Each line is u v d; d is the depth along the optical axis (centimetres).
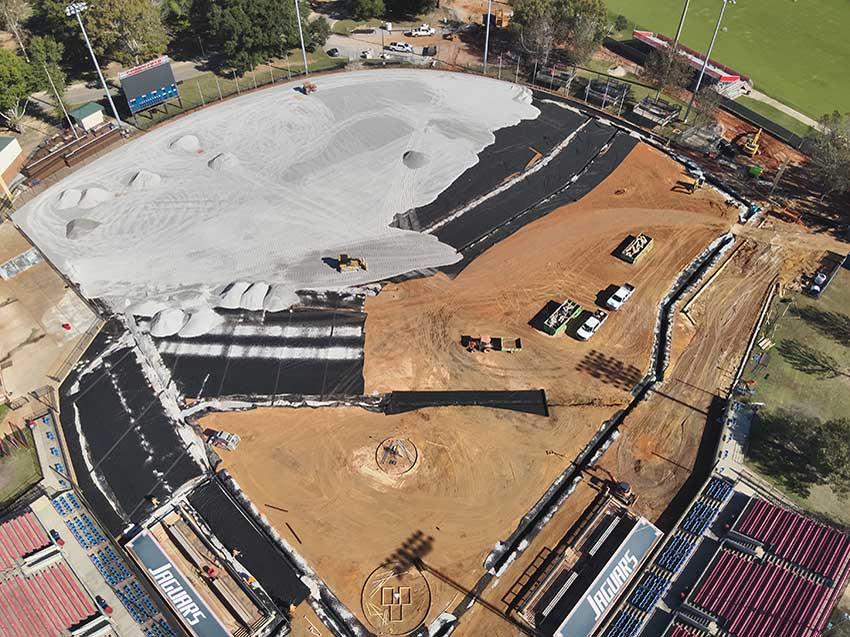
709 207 8944
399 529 5653
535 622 5147
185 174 9262
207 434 6272
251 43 10962
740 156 9962
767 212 8938
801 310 7662
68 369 6838
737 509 5859
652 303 7619
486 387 6719
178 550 5544
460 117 10388
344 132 10019
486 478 6009
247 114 10444
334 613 5178
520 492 5925
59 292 7631
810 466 6219
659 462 6181
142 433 6275
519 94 11025
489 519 5741
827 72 12088
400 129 10081
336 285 7688
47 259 8031
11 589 5222
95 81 11256
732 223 8719
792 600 5141
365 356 6956
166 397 6562
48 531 5572
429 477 6000
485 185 9106
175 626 5072
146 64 10056
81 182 9150
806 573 5316
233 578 5350
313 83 11181
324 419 6419
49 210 8706
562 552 5522
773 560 5434
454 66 11825
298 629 5088
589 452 6241
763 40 12900
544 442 6294
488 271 7925
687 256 8212
